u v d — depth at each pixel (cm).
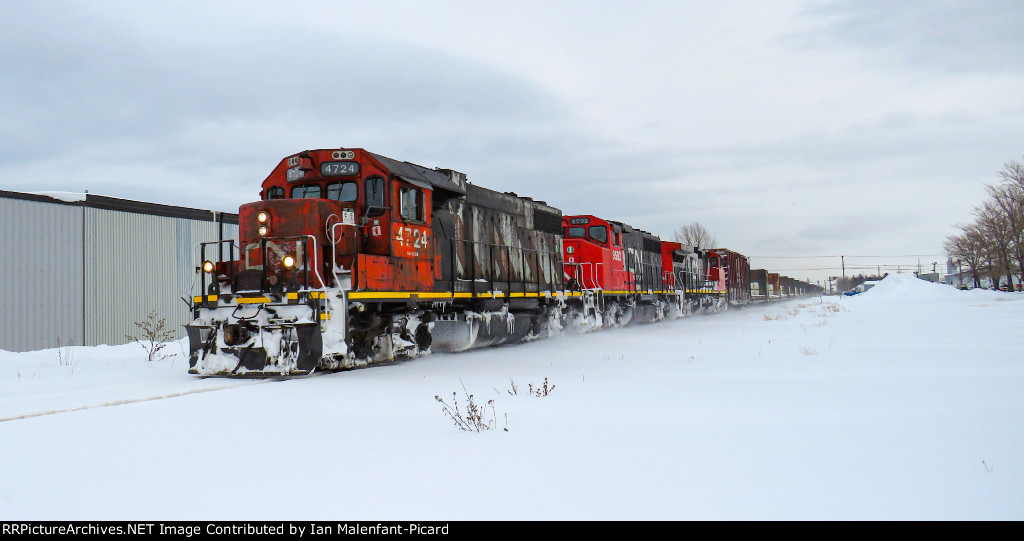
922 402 803
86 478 536
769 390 930
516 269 1927
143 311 2470
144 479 530
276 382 1075
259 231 1199
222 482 519
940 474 500
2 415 793
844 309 4116
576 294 2277
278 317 1156
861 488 473
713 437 641
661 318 3138
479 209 1752
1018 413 703
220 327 1197
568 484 496
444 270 1532
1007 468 509
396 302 1362
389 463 565
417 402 871
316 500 473
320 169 1339
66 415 791
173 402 879
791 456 563
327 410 816
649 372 1159
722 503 448
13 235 2097
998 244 6197
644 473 521
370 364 1316
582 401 859
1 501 481
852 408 781
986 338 1730
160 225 2550
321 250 1204
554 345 1803
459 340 1599
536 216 2120
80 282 2272
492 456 582
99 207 2344
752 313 4022
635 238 2961
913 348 1487
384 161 1355
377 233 1325
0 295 2052
